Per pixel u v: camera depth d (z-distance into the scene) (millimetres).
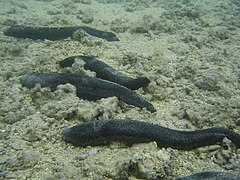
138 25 740
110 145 302
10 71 460
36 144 306
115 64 510
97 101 371
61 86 386
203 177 254
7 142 307
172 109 393
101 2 1137
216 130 316
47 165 276
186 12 914
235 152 308
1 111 360
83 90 386
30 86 409
